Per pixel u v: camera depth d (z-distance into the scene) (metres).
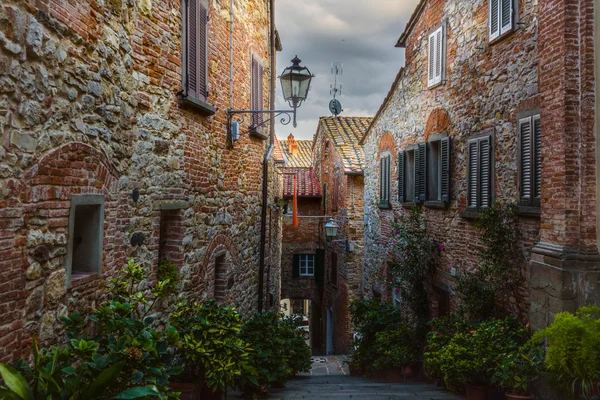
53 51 3.82
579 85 6.15
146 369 3.94
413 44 12.55
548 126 6.52
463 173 9.52
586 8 6.11
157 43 5.96
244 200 10.18
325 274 22.66
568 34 6.17
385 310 12.10
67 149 4.07
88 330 4.47
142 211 5.68
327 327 21.97
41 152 3.72
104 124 4.74
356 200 18.16
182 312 6.14
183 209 6.89
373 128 16.55
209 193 7.98
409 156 12.78
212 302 6.38
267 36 12.38
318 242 24.05
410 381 10.63
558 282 6.12
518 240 7.52
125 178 5.26
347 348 17.70
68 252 4.14
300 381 10.74
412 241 11.26
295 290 24.50
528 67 7.25
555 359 5.30
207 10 7.62
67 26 4.00
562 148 6.20
